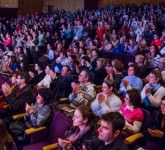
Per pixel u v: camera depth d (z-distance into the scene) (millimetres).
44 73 6551
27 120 3980
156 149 3305
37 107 3914
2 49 11766
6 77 6082
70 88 5602
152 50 7664
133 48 9312
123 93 4766
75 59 7785
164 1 16578
